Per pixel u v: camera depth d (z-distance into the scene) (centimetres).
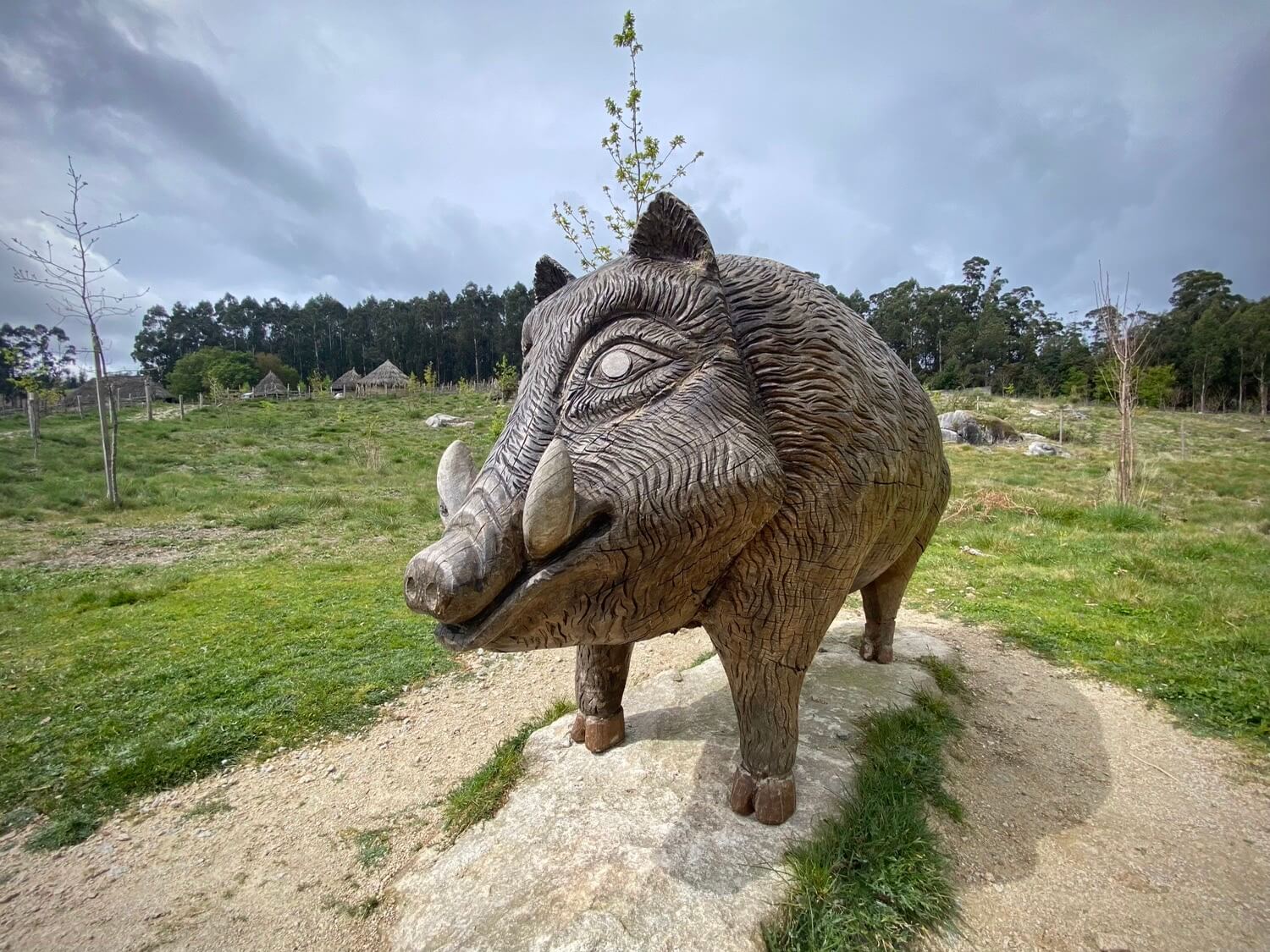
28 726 374
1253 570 625
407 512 1056
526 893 215
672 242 202
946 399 4078
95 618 551
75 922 240
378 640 498
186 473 1476
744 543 196
